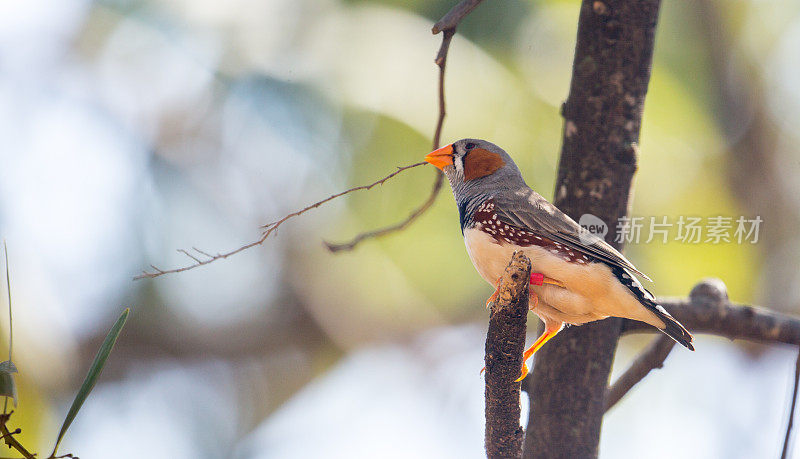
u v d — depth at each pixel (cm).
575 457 660
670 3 1375
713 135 1362
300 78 1177
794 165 1399
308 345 1431
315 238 1309
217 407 1488
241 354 1430
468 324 1376
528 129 1169
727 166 1377
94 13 1282
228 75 1234
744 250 1232
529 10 1225
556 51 1211
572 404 664
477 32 1218
